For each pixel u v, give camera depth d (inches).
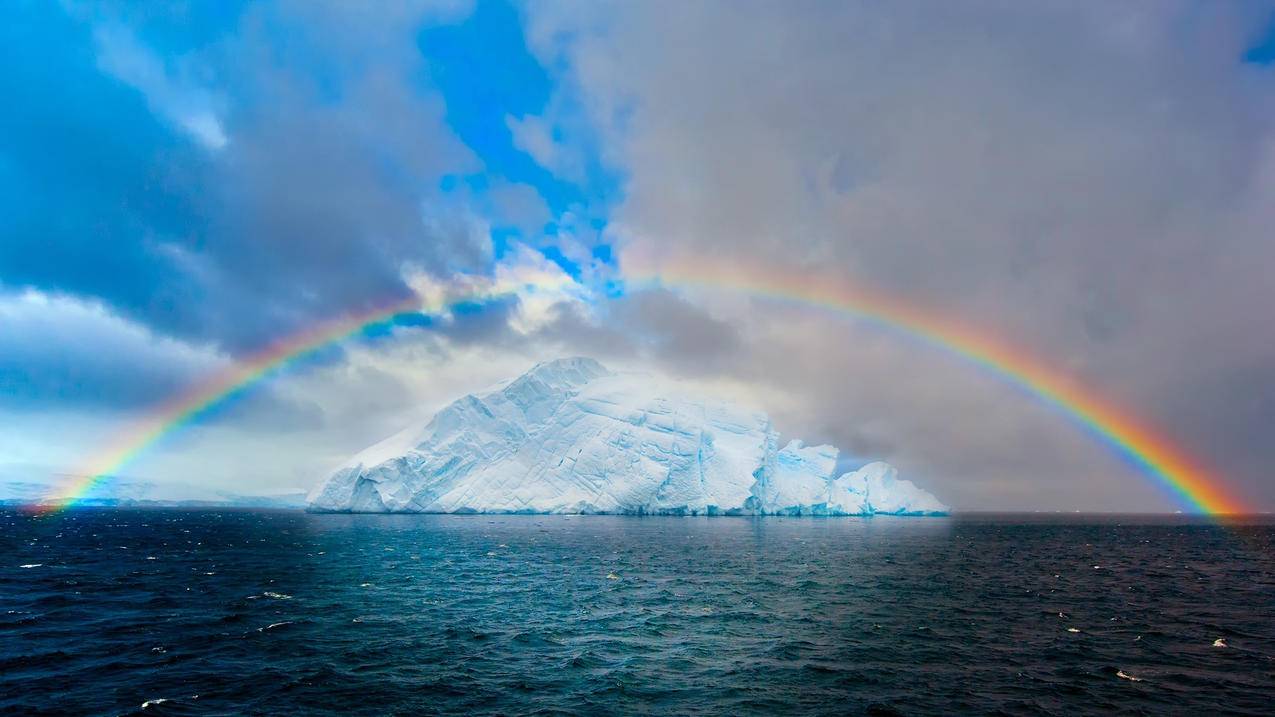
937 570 2746.1
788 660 1255.5
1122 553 3912.4
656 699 1037.2
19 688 1040.2
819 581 2330.2
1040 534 6254.9
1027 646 1379.2
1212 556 3740.2
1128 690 1098.1
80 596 1857.8
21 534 4544.8
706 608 1775.3
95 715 934.4
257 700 1005.8
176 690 1043.9
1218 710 1008.2
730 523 6510.8
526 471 7731.3
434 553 3240.7
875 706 1012.5
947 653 1316.4
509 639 1396.4
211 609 1678.2
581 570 2586.1
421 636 1413.6
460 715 958.4
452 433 7829.7
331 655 1251.8
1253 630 1562.5
